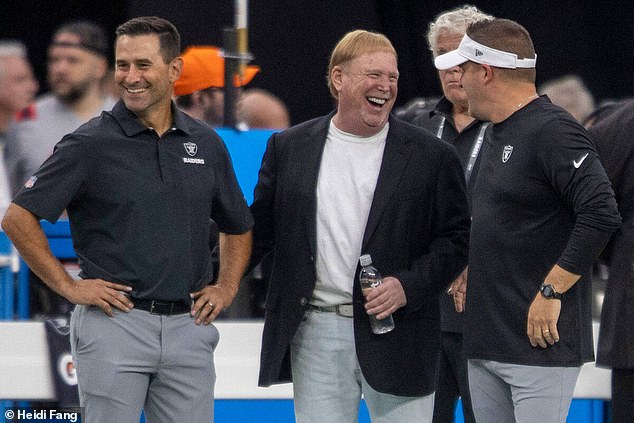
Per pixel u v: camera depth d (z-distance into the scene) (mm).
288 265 13914
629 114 14258
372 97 13469
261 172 14344
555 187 13188
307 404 13930
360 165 13812
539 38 27391
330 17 26344
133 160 12984
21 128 19312
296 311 13805
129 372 12938
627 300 14180
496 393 14117
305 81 26438
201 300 13328
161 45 13000
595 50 27453
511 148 13430
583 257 13000
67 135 13078
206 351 13406
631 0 27234
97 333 12930
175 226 13047
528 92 13641
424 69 26969
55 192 12812
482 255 13609
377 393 14008
